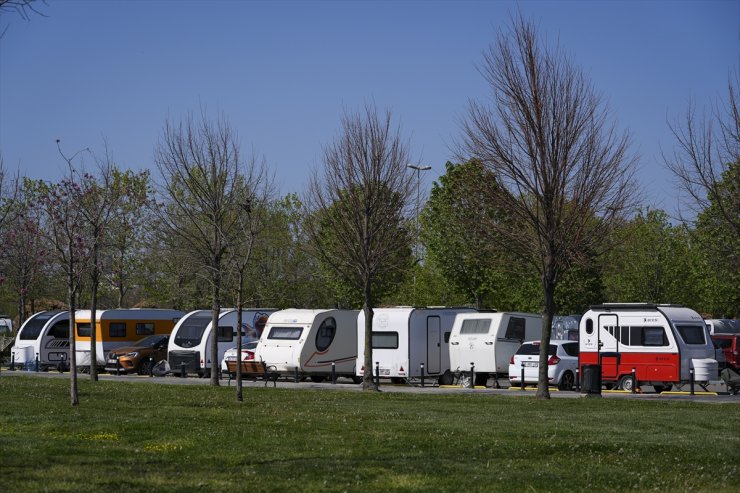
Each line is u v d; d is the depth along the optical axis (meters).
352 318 46.38
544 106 31.50
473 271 54.78
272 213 62.03
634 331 38.12
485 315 41.91
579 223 32.25
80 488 13.27
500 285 56.16
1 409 24.84
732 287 52.97
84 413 24.09
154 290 63.69
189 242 39.97
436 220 54.94
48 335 53.91
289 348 44.50
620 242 35.50
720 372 42.53
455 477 14.84
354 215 37.91
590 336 38.94
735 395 35.69
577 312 59.16
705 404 29.84
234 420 22.92
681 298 62.34
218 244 38.91
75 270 37.34
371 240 38.00
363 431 20.88
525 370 39.91
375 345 42.88
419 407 27.83
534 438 19.94
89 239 38.28
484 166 32.22
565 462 16.62
